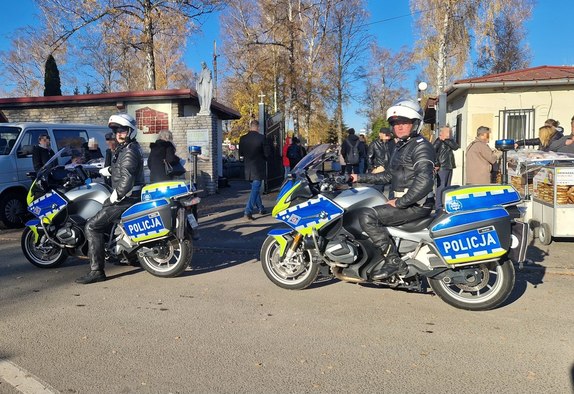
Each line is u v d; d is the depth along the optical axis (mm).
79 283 5758
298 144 15984
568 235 6988
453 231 4496
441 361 3682
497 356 3756
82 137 11211
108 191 6305
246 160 9727
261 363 3670
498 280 4602
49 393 3254
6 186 9555
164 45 24109
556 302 4926
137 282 5820
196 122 14039
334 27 37562
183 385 3350
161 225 5629
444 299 4805
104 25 19297
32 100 15570
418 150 4578
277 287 5547
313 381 3395
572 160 7805
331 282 5711
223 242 7773
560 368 3555
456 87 12438
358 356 3779
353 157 15406
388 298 5125
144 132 15266
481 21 24406
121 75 36156
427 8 25203
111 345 4016
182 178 11719
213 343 4039
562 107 12219
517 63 27672
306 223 4984
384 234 4684
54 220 6188
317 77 35438
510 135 12516
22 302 5113
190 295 5305
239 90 36656
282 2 32688
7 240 8500
